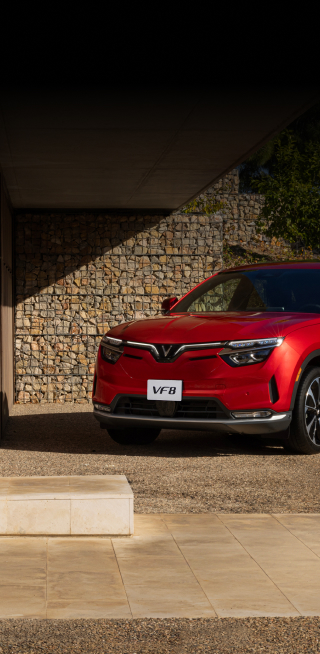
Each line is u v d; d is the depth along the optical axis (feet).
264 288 24.27
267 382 19.92
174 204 36.40
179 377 20.27
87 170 28.27
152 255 38.24
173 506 15.61
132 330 21.88
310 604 10.01
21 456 21.35
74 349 37.73
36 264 37.50
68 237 37.68
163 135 23.41
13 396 36.63
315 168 58.70
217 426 19.90
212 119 21.65
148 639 8.91
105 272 37.93
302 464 20.18
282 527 13.78
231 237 67.26
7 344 30.76
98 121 21.66
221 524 14.01
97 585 10.66
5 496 13.07
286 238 58.03
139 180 30.32
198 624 9.36
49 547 12.51
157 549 12.41
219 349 20.11
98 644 8.79
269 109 20.67
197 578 10.98
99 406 21.89
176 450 22.56
